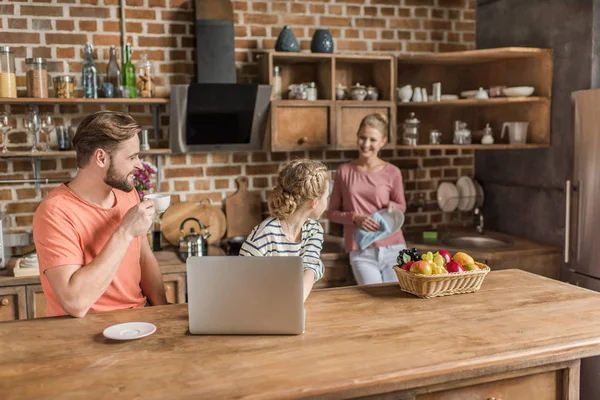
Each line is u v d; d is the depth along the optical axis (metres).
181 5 3.94
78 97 3.77
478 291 2.37
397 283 2.51
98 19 3.79
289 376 1.57
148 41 3.90
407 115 4.50
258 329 1.88
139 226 2.12
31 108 3.67
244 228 4.19
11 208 3.73
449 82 4.59
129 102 3.60
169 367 1.64
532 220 4.17
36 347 1.79
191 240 3.81
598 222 3.39
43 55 3.70
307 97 4.02
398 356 1.70
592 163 3.41
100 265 2.05
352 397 1.57
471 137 4.57
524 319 2.02
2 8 3.61
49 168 3.78
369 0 4.36
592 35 3.58
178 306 2.20
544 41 3.96
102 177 2.19
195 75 4.00
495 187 4.54
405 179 4.58
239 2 4.07
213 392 1.48
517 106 4.22
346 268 3.88
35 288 3.26
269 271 1.85
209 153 4.10
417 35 4.50
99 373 1.60
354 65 4.33
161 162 4.00
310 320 2.03
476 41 4.64
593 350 1.81
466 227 4.73
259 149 4.00
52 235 2.08
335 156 4.38
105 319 2.05
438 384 1.72
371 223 3.62
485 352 1.73
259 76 4.07
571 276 3.65
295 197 2.26
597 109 3.35
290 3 4.18
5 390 1.51
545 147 3.99
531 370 1.84
